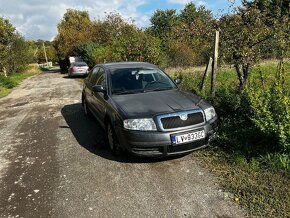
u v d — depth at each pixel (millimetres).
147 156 4078
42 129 6797
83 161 4648
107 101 4930
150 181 3859
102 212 3232
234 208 3166
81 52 30156
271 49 6633
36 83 19594
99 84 5867
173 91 5141
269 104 4449
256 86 5473
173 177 3930
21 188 3898
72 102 10258
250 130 4875
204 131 4227
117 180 3938
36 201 3545
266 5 6594
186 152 4184
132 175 4055
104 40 32406
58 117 7965
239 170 3941
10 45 31219
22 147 5570
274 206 3127
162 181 3844
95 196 3572
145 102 4531
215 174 3926
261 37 6438
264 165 3977
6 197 3686
